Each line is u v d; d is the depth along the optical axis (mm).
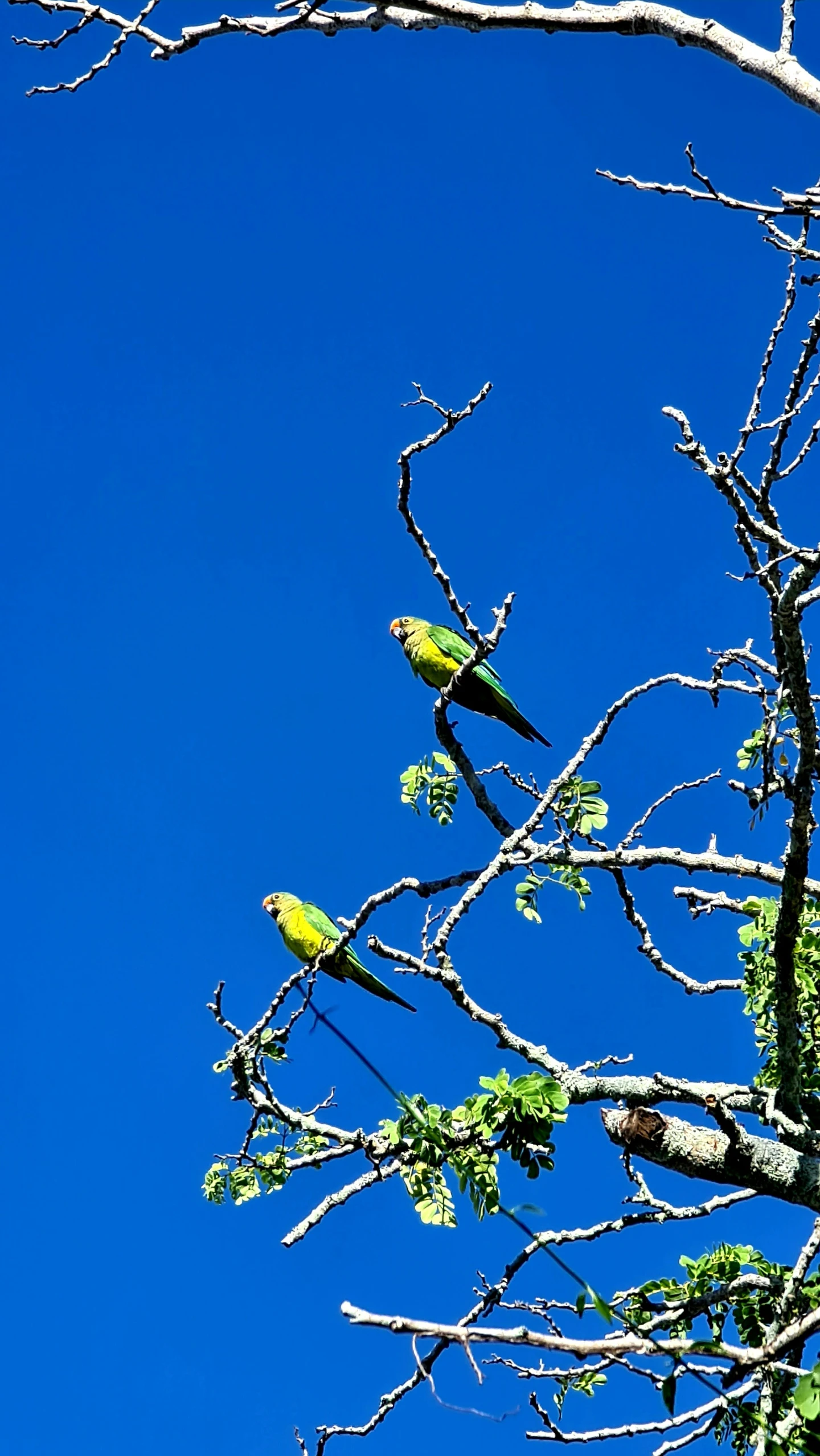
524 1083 10484
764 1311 10984
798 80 9164
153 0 10742
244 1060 11438
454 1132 10508
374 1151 11188
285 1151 12148
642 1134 11984
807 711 10375
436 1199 10516
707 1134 12016
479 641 12109
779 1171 11531
